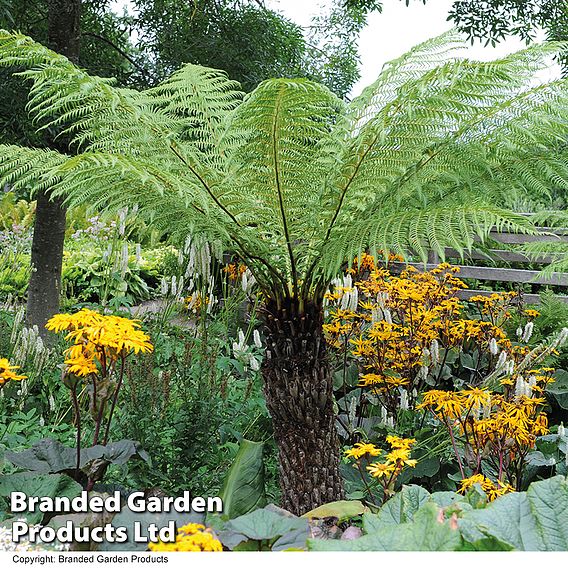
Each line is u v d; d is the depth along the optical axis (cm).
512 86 188
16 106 320
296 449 211
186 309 371
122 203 218
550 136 211
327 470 212
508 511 95
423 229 180
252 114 183
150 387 241
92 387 177
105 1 417
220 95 239
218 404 256
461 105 189
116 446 178
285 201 212
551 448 260
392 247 179
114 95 188
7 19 321
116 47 413
